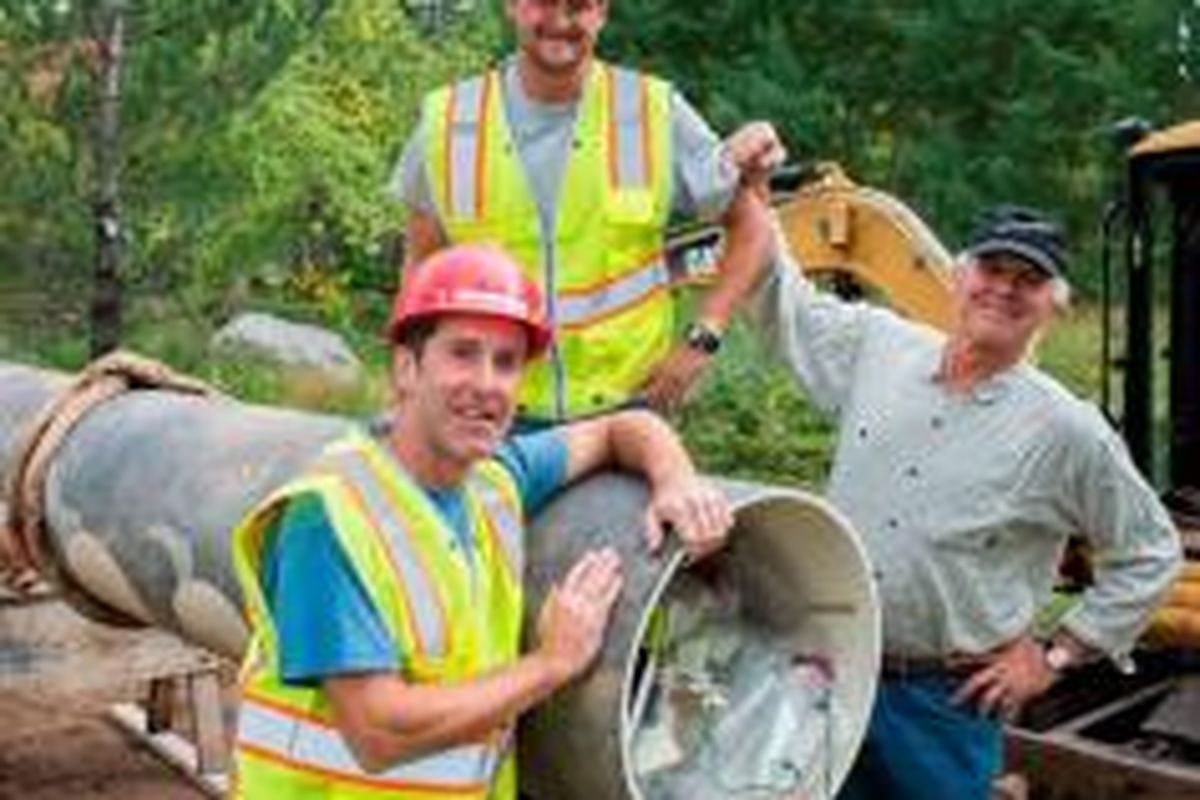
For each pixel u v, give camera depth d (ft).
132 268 40.14
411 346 10.04
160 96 38.75
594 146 13.34
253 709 10.55
